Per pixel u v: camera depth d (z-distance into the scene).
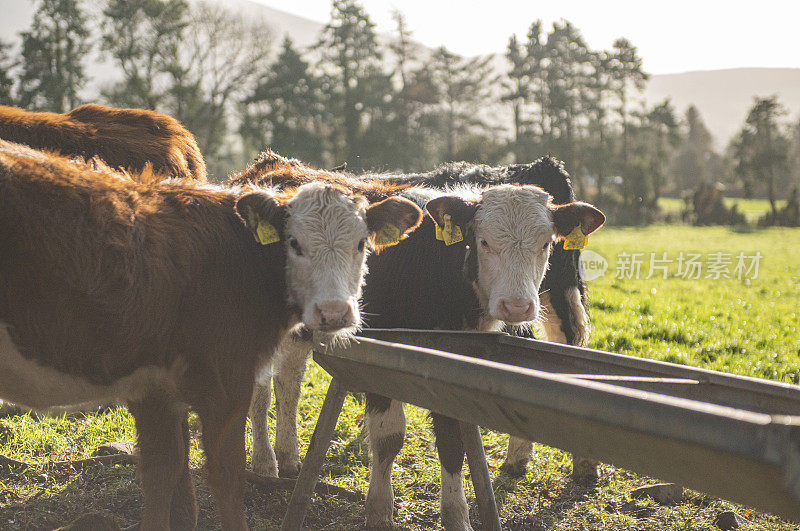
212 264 3.46
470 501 4.71
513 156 69.69
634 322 10.36
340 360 3.55
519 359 3.91
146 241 3.23
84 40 49.31
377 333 3.77
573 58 72.31
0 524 4.01
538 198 4.43
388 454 4.31
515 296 4.15
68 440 5.41
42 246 2.98
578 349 3.60
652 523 4.39
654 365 3.29
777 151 70.50
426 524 4.44
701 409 2.03
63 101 47.97
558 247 5.31
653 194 68.38
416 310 4.55
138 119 5.75
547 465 5.31
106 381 3.25
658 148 72.69
